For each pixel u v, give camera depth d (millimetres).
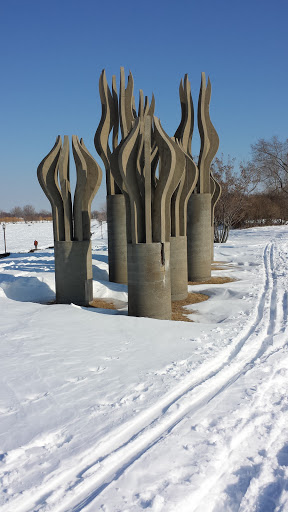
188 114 12836
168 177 8148
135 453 3625
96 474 3312
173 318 9070
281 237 30016
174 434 3928
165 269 8609
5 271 14391
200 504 3053
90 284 10570
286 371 5582
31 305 9148
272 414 4402
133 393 4684
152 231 8570
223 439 3859
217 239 28469
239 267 16578
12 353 5973
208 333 7234
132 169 8164
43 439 3732
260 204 45562
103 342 6574
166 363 5656
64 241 10203
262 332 7406
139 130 8258
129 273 8688
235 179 31750
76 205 10148
